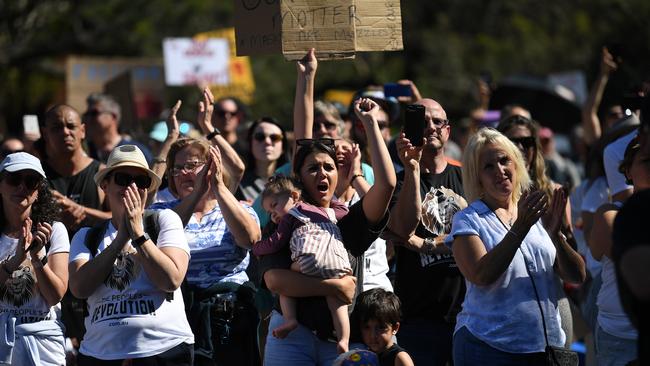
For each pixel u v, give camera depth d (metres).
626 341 18.14
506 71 91.00
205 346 19.36
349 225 17.66
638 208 11.66
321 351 17.48
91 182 24.55
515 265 17.20
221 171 19.55
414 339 20.41
